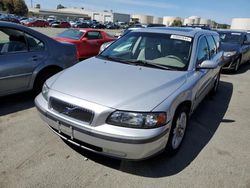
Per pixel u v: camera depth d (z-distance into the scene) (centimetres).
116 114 264
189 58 380
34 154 317
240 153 355
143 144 259
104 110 265
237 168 318
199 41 418
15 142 341
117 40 453
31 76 470
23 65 453
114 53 418
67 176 281
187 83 337
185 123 349
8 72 432
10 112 436
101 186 270
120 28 5788
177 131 327
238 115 503
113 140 260
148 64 372
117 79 315
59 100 291
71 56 539
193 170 307
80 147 315
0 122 396
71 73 340
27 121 404
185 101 328
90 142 272
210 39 501
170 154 324
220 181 291
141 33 437
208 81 472
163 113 272
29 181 270
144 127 263
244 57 1073
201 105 553
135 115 263
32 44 473
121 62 382
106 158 316
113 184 274
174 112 295
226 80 831
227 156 344
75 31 1070
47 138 354
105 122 266
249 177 302
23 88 466
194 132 410
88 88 294
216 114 502
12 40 445
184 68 366
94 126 267
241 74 954
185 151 348
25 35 462
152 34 427
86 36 1038
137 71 344
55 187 264
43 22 4447
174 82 323
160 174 295
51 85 317
